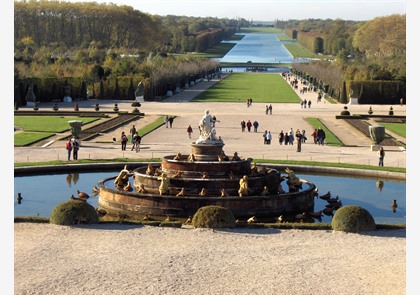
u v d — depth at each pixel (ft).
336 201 214.07
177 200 194.70
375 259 142.31
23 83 571.28
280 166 273.13
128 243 152.97
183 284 126.11
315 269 135.54
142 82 629.51
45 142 343.05
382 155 281.54
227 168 211.61
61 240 154.40
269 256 144.15
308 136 388.78
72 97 625.41
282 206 200.95
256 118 476.54
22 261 138.31
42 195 225.76
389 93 637.30
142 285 125.18
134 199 199.41
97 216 171.63
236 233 163.12
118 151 313.73
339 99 648.79
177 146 333.83
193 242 154.51
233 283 126.93
